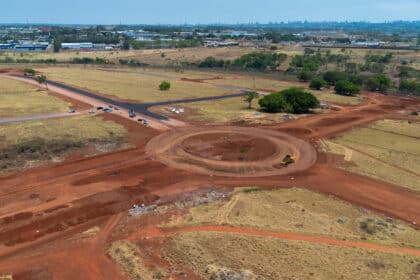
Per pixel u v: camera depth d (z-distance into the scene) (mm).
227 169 61312
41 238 39969
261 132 82500
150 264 35656
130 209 47031
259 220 44781
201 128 84312
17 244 38750
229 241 39406
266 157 67312
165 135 77875
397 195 53469
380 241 40719
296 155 68938
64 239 39969
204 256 36656
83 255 37188
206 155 67188
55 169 58219
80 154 65125
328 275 34125
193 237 40094
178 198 50469
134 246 38656
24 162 59875
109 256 37031
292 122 91875
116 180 55219
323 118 97500
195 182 55938
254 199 50938
